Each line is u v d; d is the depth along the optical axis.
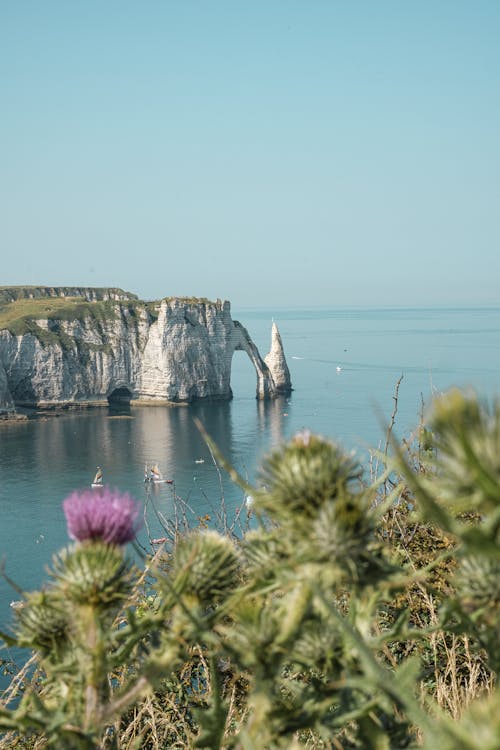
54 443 102.38
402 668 1.98
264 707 1.88
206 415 125.69
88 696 1.98
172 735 4.19
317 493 1.89
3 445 102.00
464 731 1.14
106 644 2.08
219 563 2.29
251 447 87.75
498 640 1.96
